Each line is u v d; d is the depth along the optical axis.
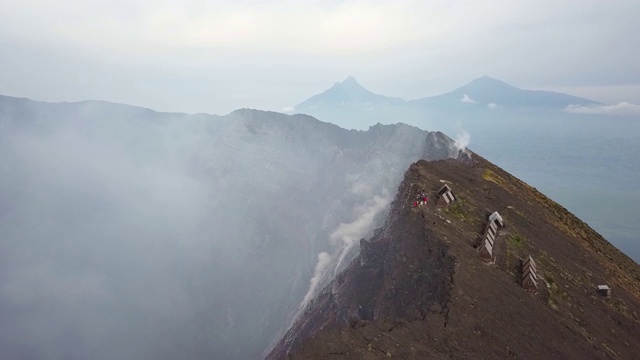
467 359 33.03
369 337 33.56
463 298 39.47
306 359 30.66
